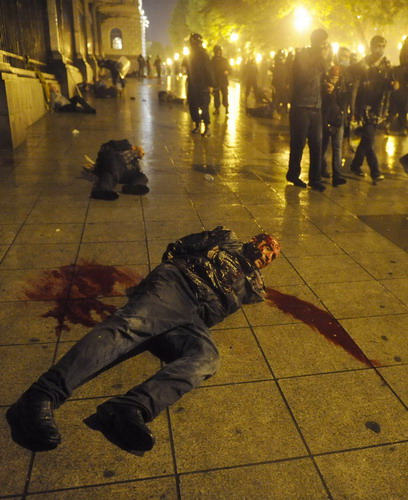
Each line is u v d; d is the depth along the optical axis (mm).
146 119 12773
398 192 6668
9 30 11664
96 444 2271
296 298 3670
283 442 2340
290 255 4438
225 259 3068
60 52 17297
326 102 6488
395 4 21609
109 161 6023
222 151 9023
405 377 2848
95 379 2688
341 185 6918
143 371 2771
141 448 2248
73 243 4492
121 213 5355
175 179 6898
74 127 11078
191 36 9938
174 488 2068
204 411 2512
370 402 2635
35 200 5711
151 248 4449
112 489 2049
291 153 6645
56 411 2451
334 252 4543
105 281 3797
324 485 2119
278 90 16219
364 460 2256
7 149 8453
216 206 5758
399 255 4523
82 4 27984
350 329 3301
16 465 2139
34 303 3436
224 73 13891
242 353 2992
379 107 6941
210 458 2229
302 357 2984
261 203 5945
